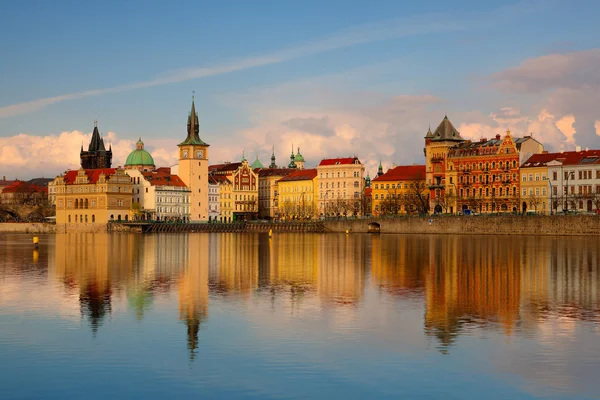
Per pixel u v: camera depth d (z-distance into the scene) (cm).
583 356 5481
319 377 5031
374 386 4859
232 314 7056
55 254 15162
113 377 5041
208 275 10481
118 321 6712
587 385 4869
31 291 8631
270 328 6406
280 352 5619
